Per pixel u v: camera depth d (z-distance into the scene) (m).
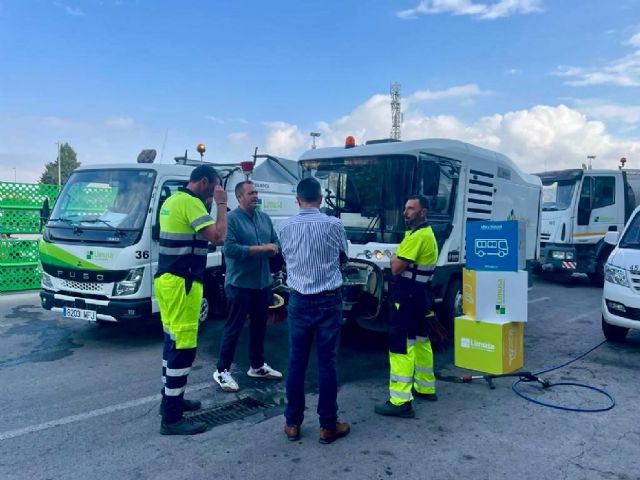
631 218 7.44
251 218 5.28
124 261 6.39
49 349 6.62
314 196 4.14
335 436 4.05
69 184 7.22
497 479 3.48
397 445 3.98
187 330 4.07
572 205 12.72
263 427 4.30
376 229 6.72
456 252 7.16
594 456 3.81
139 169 6.93
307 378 5.66
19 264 10.88
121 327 7.79
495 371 5.65
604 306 7.00
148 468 3.59
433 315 5.31
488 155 7.92
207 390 5.19
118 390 5.15
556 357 6.50
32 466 3.61
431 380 4.96
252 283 5.13
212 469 3.58
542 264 13.38
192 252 4.08
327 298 3.98
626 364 6.20
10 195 10.96
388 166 6.69
